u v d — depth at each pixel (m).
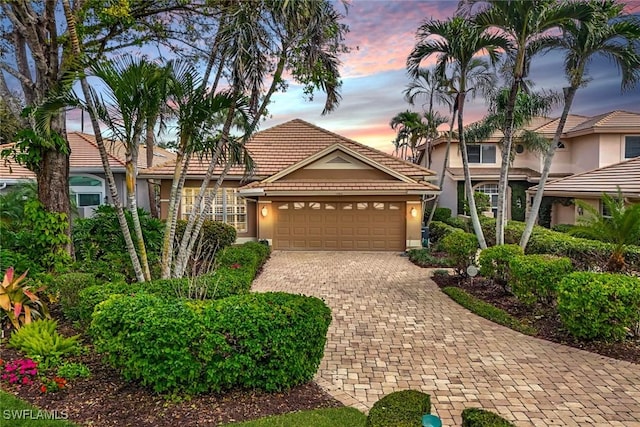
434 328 8.01
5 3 9.06
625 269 10.06
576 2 9.73
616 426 4.62
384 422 3.15
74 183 19.45
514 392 5.41
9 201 11.77
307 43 8.30
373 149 20.52
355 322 8.38
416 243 17.86
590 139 23.58
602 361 6.38
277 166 19.05
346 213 18.16
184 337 4.74
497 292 10.51
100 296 6.21
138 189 22.39
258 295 5.66
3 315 6.81
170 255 8.54
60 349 5.96
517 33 10.59
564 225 19.59
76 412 4.62
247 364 4.91
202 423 4.43
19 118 10.75
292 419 4.53
